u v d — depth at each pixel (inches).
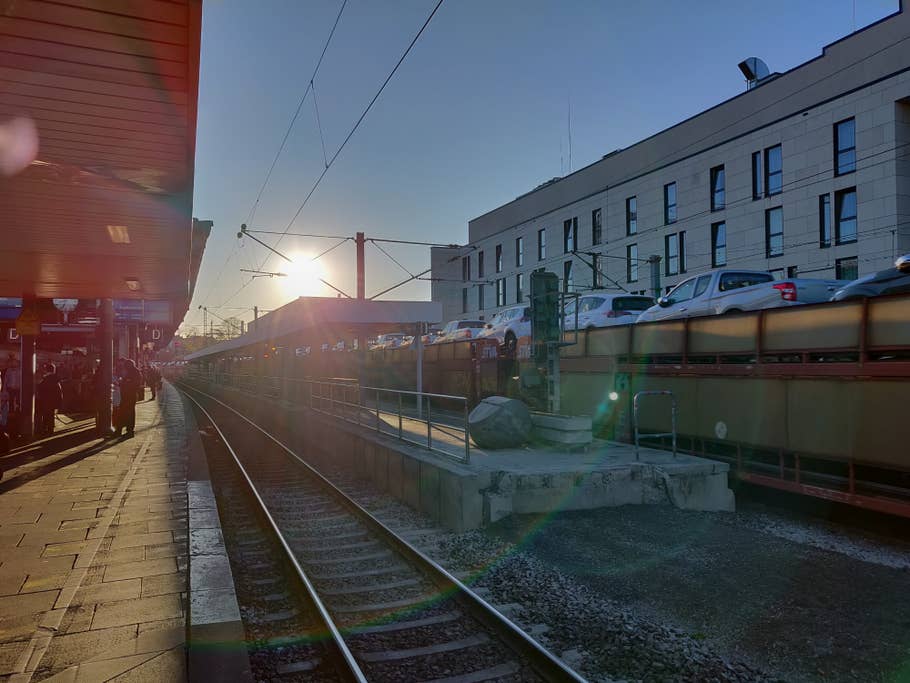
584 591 224.2
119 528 276.8
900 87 1030.4
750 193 1269.7
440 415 668.7
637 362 423.5
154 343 2062.0
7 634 170.2
